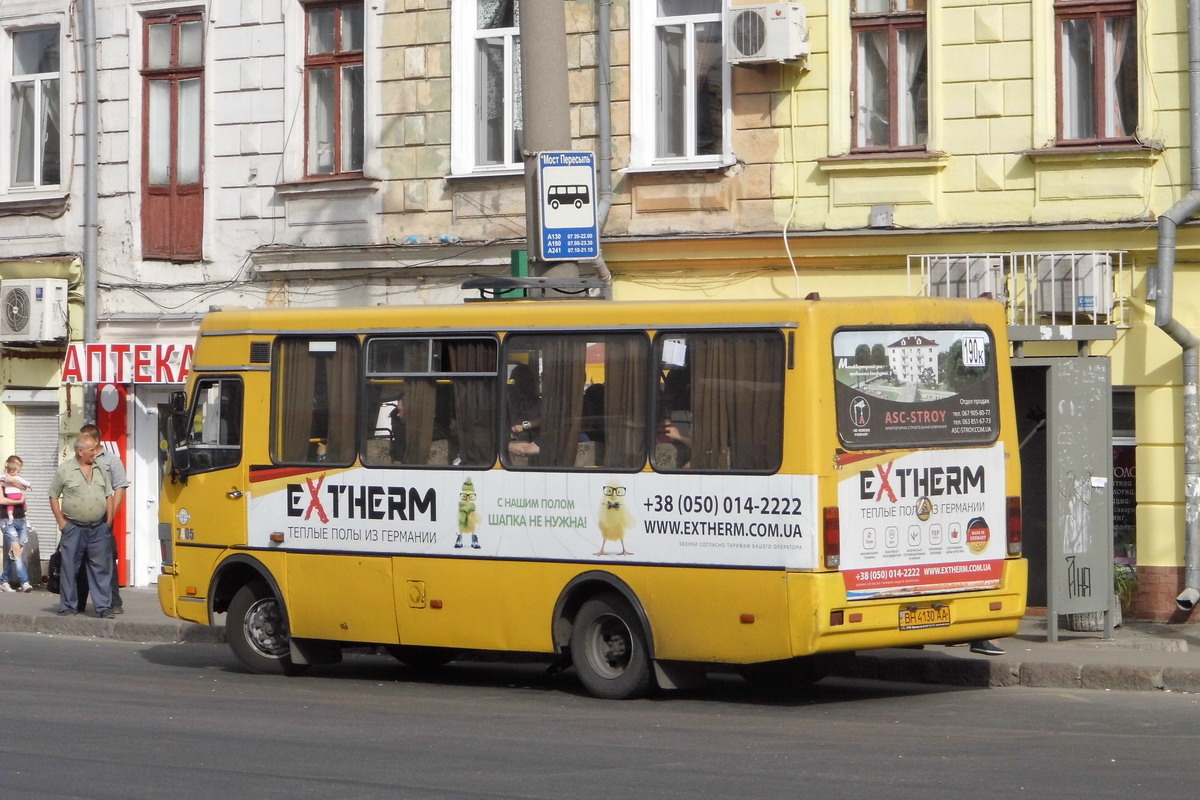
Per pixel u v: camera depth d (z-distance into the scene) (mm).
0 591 28609
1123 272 21516
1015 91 22047
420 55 26344
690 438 15375
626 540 15672
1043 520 22281
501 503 16438
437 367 16984
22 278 30078
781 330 14969
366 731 14180
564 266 19984
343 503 17531
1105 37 21750
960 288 22016
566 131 20109
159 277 28828
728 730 14148
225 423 18625
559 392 16203
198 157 28609
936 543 15531
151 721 14820
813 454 14727
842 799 11102
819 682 17797
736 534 15055
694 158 24172
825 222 23094
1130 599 21375
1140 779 11727
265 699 16469
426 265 26219
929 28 22516
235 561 18422
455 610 16719
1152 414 21391
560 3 20094
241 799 11273
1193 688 16438
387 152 26609
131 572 29188
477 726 14453
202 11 28484
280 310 18234
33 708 15703
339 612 17562
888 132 23000
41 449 30281
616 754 12938
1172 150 21281
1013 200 22047
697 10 24234
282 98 27703
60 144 30016
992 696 16469
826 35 23141
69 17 29797
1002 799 11062
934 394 15664
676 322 15523
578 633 16094
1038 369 22172
